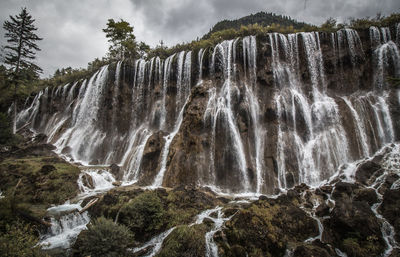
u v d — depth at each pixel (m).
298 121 19.38
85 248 8.52
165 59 29.53
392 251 8.09
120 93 28.94
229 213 10.88
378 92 19.78
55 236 10.62
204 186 15.45
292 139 18.02
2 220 9.80
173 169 16.77
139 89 28.75
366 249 8.14
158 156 19.28
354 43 21.98
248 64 23.16
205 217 10.86
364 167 13.80
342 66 21.89
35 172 15.60
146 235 10.01
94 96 30.52
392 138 16.55
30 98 39.72
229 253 8.37
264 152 17.83
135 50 34.59
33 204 13.15
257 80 22.36
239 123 19.05
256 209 9.99
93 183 16.89
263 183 16.14
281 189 15.55
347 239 8.54
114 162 23.84
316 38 23.02
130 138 25.81
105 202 12.12
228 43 24.36
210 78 24.42
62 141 28.06
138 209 10.43
